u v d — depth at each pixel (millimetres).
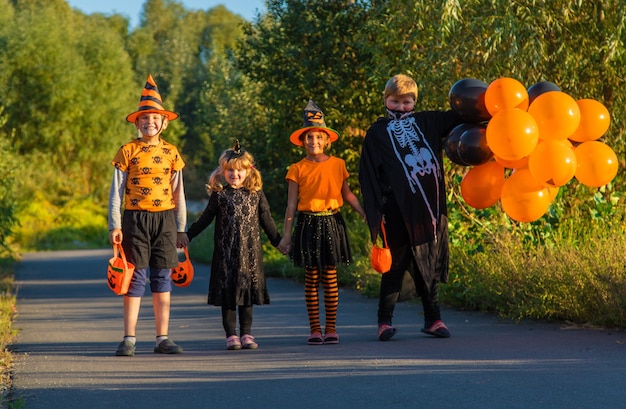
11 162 17047
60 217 41219
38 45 41375
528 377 5375
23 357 6723
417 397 4945
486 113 6945
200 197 53875
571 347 6457
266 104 17141
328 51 16031
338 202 7367
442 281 7258
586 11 11672
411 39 12680
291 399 4988
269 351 6805
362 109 16109
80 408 4918
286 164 16922
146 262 6891
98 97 43344
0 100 38688
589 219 9992
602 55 11734
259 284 7094
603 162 6973
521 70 11422
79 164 42844
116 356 6711
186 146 60969
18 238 37750
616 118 11867
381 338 7145
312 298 7246
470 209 10234
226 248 7082
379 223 7176
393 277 7199
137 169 6945
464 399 4863
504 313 8531
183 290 13117
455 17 11031
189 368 6074
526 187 6961
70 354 6859
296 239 7305
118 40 46312
